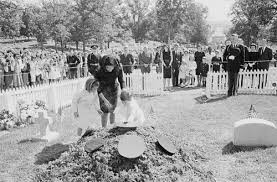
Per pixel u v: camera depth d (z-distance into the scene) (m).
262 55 14.12
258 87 14.13
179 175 4.78
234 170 5.95
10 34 42.28
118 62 8.00
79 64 20.45
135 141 4.99
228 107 11.16
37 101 11.29
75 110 7.74
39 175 5.06
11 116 10.36
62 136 8.59
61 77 20.42
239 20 49.84
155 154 4.98
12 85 17.52
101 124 8.72
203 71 16.52
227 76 13.95
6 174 6.33
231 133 8.18
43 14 52.97
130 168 4.66
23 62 18.31
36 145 7.93
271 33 43.88
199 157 6.07
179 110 11.20
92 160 4.85
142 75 14.96
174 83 17.30
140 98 14.16
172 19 70.75
